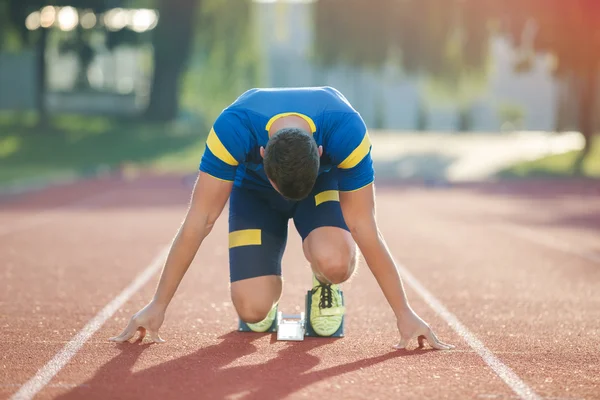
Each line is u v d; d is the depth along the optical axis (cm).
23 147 4412
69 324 733
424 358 603
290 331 675
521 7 4184
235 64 5112
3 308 816
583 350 651
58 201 2484
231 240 637
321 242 600
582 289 985
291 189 505
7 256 1239
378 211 2230
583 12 4016
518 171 4203
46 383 523
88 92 5916
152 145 4659
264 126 547
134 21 5012
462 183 3659
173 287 622
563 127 7006
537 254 1336
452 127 7881
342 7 4825
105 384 520
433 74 4719
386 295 623
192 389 507
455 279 1059
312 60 4988
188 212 582
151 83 5150
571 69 4166
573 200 2716
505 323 767
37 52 4894
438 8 4631
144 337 664
